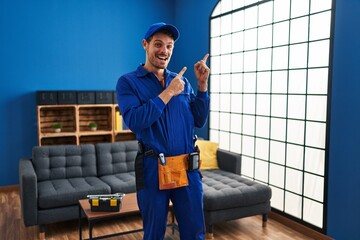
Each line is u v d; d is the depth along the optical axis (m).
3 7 4.29
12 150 4.46
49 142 4.63
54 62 4.63
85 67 4.82
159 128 1.38
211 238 3.04
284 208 3.47
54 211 3.06
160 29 1.38
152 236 1.40
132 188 3.43
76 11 4.70
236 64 4.19
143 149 1.42
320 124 3.02
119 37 5.01
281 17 3.44
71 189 3.20
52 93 4.25
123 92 1.41
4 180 4.45
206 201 3.00
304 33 3.16
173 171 1.38
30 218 2.96
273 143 3.61
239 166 3.78
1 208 3.78
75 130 4.50
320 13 2.98
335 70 2.82
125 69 5.09
